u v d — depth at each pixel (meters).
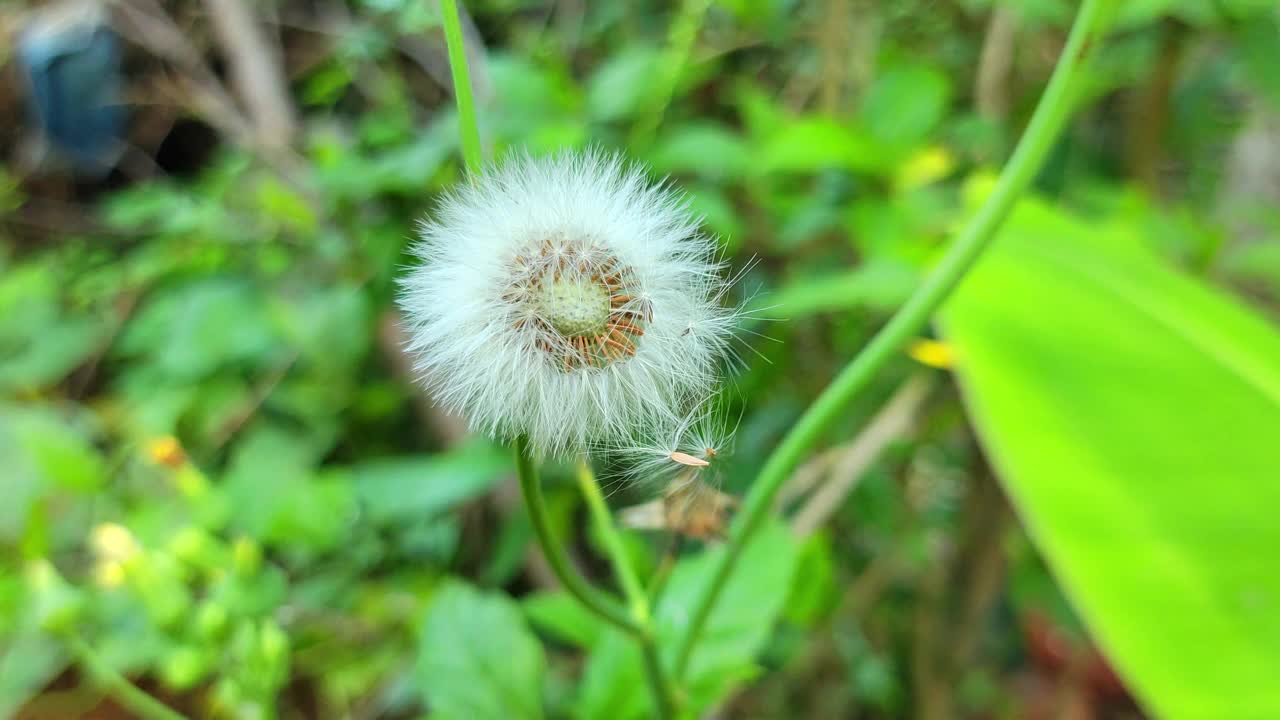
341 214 0.14
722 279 0.06
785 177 0.15
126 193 0.18
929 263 0.11
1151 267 0.10
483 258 0.06
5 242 0.21
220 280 0.16
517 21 0.17
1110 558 0.07
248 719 0.09
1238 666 0.06
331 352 0.15
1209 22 0.14
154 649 0.10
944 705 0.18
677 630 0.09
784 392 0.17
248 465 0.13
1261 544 0.06
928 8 0.19
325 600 0.13
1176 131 0.20
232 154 0.17
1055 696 0.22
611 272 0.06
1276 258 0.14
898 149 0.14
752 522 0.07
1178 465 0.07
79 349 0.18
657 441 0.06
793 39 0.18
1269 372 0.08
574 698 0.13
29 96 0.21
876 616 0.20
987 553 0.17
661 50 0.15
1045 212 0.11
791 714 0.18
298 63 0.18
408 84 0.16
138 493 0.13
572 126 0.12
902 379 0.16
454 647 0.09
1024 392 0.08
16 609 0.11
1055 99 0.06
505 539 0.14
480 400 0.06
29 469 0.13
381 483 0.13
